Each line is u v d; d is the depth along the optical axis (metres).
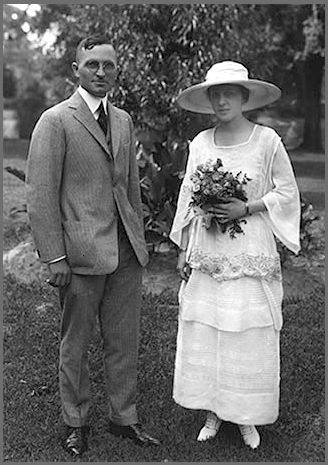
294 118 19.36
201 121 9.16
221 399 3.93
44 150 3.69
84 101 3.77
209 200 3.81
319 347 5.59
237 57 9.16
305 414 4.55
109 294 4.02
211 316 3.93
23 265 7.73
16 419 4.46
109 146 3.82
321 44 13.70
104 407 4.59
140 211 4.11
